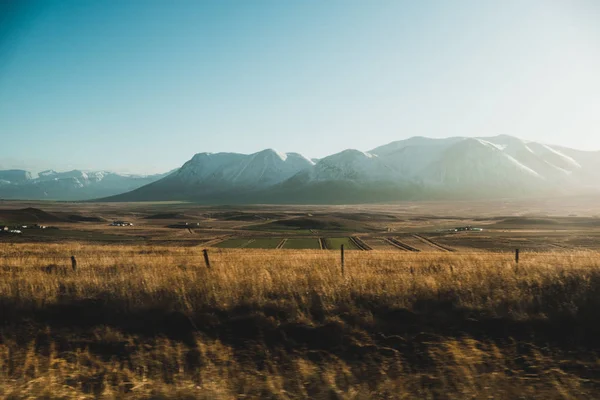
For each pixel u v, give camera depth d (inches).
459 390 346.9
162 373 386.6
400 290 535.2
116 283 567.5
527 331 450.3
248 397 340.8
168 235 4426.7
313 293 531.2
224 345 436.8
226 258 985.5
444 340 434.9
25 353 422.3
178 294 528.4
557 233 4183.1
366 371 382.0
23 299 526.0
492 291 531.2
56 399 339.6
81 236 4040.4
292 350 424.5
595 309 482.3
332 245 3481.8
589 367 382.9
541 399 333.4
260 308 499.5
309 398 339.0
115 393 350.3
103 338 450.6
